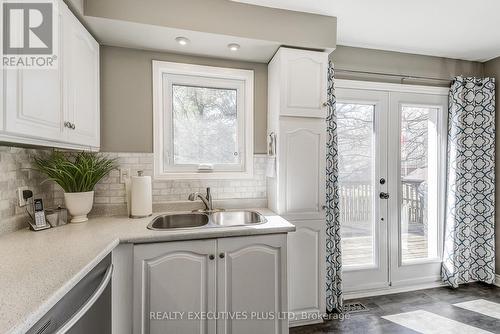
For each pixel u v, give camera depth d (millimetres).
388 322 1917
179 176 1937
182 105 2014
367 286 2355
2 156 1216
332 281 2039
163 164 1951
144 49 1852
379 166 2379
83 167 1530
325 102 1876
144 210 1688
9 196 1273
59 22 1188
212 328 1410
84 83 1472
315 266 1889
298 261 1857
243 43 1759
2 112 856
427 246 2562
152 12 1524
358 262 2363
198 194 1847
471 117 2463
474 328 1835
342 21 1904
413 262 2482
